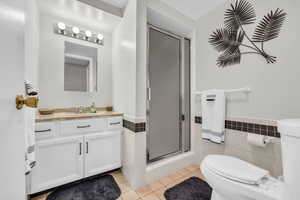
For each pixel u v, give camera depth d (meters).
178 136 2.11
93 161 1.49
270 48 1.23
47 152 1.25
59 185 1.29
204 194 1.31
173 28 1.94
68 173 1.35
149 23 1.82
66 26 1.81
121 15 1.75
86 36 1.93
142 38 1.45
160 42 1.93
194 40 1.94
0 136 0.36
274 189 0.84
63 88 1.78
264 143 1.22
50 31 1.70
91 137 1.47
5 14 0.39
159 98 1.94
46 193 1.27
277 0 1.19
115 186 1.42
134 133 1.40
